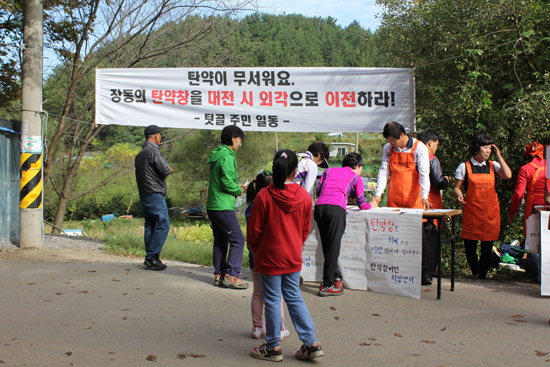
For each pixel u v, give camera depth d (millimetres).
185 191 34469
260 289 3900
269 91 7238
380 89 7031
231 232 5562
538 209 5469
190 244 10156
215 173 5598
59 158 18953
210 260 8430
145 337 3873
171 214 34906
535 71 7473
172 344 3738
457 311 4691
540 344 3781
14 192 8414
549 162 5434
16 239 8367
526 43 7164
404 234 5211
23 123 7566
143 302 4875
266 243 3496
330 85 7113
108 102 7496
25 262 6637
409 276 5168
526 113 6793
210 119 7383
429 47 8789
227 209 5547
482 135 6078
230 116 7340
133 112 7488
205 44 17172
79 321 4227
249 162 32719
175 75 7414
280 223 3477
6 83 13250
